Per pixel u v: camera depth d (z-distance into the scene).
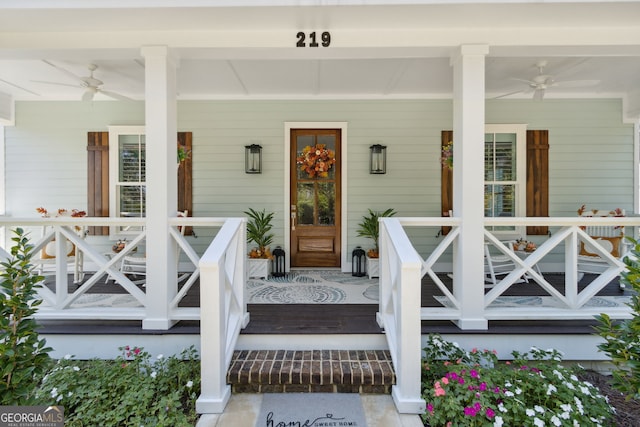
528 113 5.02
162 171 2.78
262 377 2.32
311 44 2.78
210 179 5.02
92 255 2.88
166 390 2.32
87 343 2.73
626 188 5.02
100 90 3.97
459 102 2.83
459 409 1.99
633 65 3.88
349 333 2.66
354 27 2.75
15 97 4.98
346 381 2.31
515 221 2.82
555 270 5.07
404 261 2.13
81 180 5.06
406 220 2.80
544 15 2.55
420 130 5.00
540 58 3.65
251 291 3.90
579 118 5.01
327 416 2.12
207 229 5.02
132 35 2.77
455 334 2.72
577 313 2.81
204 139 5.01
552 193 5.05
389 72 4.09
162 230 2.78
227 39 2.79
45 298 2.83
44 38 2.78
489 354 2.49
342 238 5.06
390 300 2.56
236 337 2.56
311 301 3.48
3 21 2.61
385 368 2.38
